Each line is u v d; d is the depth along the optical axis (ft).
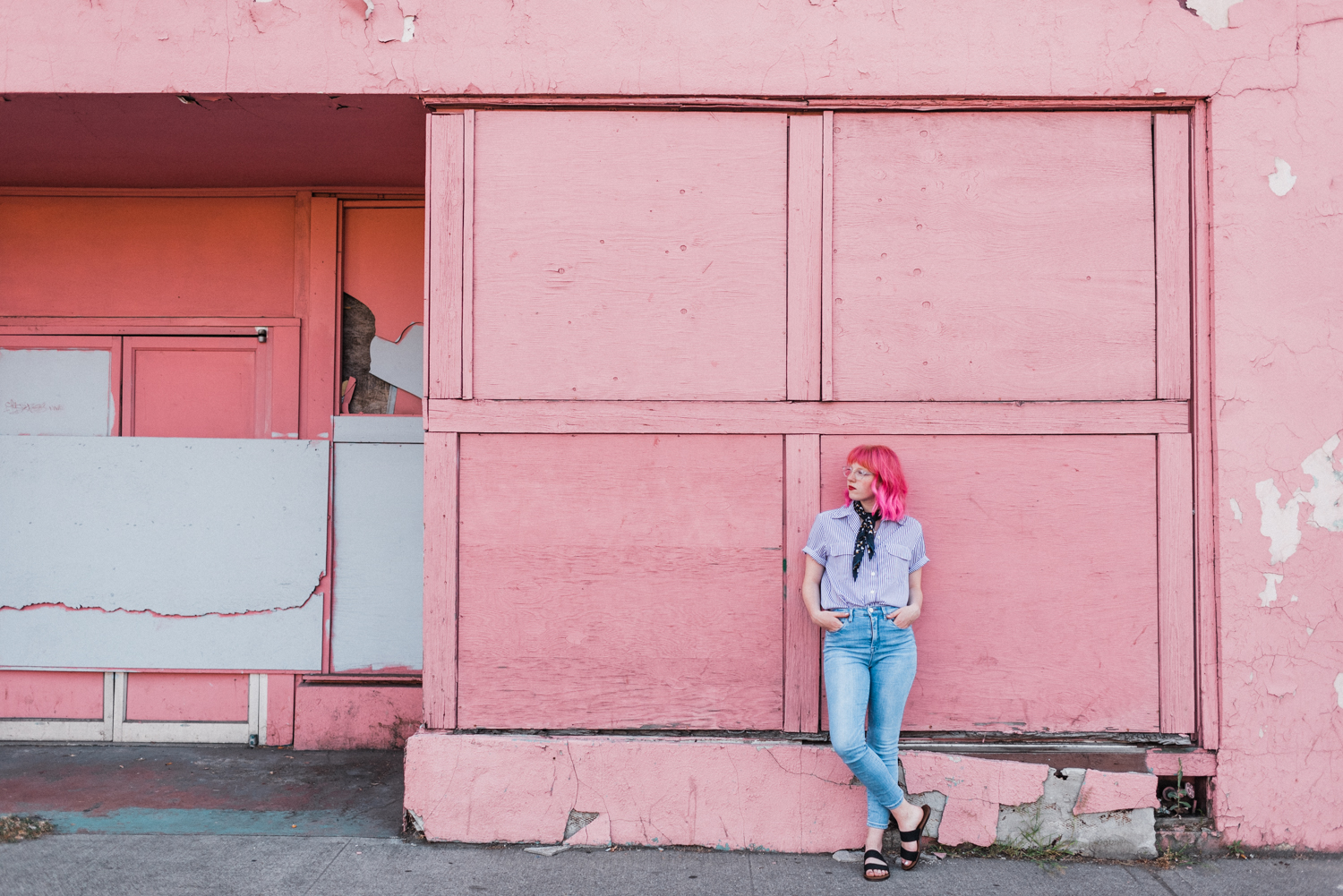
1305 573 11.53
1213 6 11.68
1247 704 11.43
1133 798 11.38
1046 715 11.70
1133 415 11.75
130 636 15.12
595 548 11.88
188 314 15.70
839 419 11.87
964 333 11.87
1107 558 11.75
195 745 15.28
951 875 10.80
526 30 11.83
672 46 11.84
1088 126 11.90
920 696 11.75
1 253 15.69
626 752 11.53
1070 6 11.76
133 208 15.76
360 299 15.90
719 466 11.91
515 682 11.82
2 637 15.07
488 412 11.91
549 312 11.96
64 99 12.01
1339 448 11.54
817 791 11.44
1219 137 11.65
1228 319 11.60
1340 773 11.42
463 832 11.51
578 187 11.97
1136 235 11.84
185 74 11.77
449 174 11.96
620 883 10.46
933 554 11.82
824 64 11.79
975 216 11.91
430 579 11.82
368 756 14.83
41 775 13.78
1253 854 11.38
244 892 10.03
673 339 11.94
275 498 15.21
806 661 11.69
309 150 13.91
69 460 15.10
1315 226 11.64
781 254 11.95
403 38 11.79
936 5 11.80
